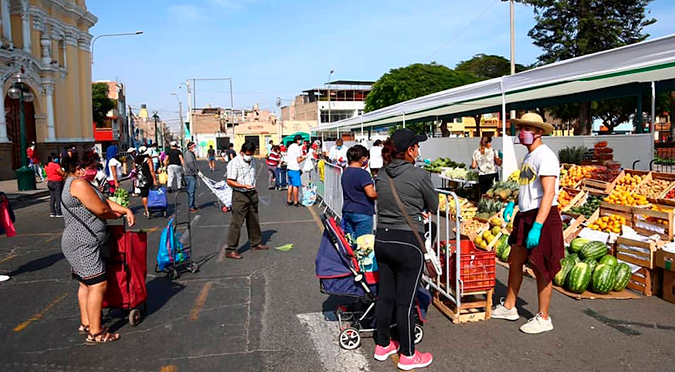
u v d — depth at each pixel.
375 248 4.21
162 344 4.72
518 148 11.05
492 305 5.64
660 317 5.20
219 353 4.50
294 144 14.37
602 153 9.52
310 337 4.84
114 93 68.69
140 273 5.19
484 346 4.55
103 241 4.70
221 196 13.31
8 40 25.31
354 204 6.23
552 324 5.04
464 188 13.49
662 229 6.13
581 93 12.28
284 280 6.79
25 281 6.95
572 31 34.22
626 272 5.94
